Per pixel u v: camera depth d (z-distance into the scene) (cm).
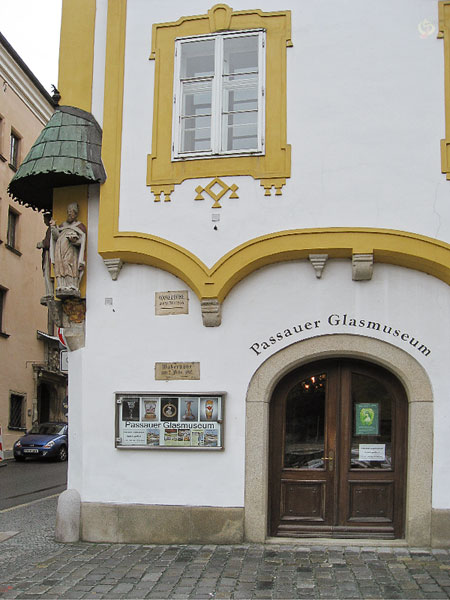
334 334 831
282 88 859
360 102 841
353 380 861
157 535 836
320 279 842
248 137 873
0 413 2581
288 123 851
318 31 862
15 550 814
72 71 936
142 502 847
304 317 838
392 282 830
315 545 805
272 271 852
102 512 852
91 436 870
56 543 846
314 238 817
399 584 657
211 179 859
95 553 791
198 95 899
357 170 828
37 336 2956
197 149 886
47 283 922
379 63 845
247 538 821
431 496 799
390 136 830
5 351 2641
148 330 874
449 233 803
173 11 908
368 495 840
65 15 952
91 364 883
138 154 884
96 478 862
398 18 850
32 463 2289
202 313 848
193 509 831
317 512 843
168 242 855
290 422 862
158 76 897
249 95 881
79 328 890
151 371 866
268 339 843
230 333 852
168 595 630
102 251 871
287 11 873
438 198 812
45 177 888
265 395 838
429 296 823
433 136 823
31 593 640
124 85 903
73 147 877
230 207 849
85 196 905
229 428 839
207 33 893
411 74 838
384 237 807
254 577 683
